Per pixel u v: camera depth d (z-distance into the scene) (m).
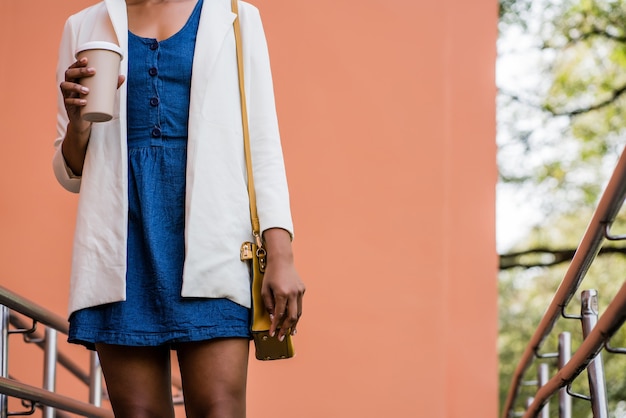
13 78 5.40
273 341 1.82
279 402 5.45
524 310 12.05
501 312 12.06
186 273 1.76
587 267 2.49
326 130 5.69
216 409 1.75
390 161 5.69
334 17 5.80
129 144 1.84
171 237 1.80
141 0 1.92
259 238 1.85
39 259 5.25
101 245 1.80
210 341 1.79
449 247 6.08
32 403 2.61
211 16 1.90
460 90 6.32
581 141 12.06
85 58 1.73
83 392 5.11
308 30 5.78
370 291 5.57
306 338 5.51
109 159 1.82
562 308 2.87
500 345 12.02
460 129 6.25
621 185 1.96
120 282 1.78
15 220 5.28
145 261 1.80
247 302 1.81
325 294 5.55
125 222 1.80
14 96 5.39
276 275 1.80
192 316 1.77
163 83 1.85
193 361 1.79
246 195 1.86
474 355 5.94
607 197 2.06
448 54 5.80
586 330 2.72
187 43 1.88
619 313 2.04
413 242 5.61
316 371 5.49
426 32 5.82
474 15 6.40
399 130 5.71
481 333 5.98
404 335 5.54
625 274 11.90
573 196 12.01
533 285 12.05
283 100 5.71
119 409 1.80
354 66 5.76
